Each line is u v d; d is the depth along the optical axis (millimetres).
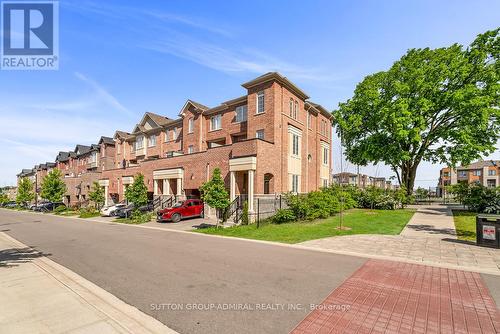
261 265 8164
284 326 4461
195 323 4602
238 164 20062
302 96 25750
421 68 25422
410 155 27891
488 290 5984
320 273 7297
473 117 23547
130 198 23891
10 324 4469
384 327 4410
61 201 44281
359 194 26172
